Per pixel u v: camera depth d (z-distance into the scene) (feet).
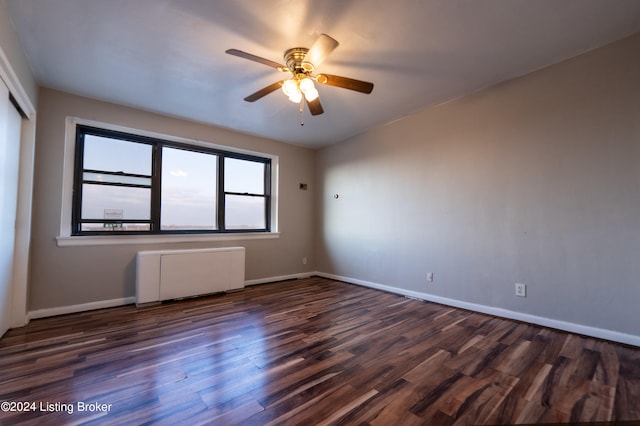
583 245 7.97
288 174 16.25
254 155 15.43
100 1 5.96
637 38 7.20
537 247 8.78
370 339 7.69
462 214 10.57
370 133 14.08
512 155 9.32
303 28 6.81
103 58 8.02
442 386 5.47
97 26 6.72
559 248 8.36
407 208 12.41
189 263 11.66
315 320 9.21
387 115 12.30
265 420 4.53
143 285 10.60
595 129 7.79
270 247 15.38
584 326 7.88
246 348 7.13
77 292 9.99
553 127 8.50
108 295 10.56
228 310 10.26
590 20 6.64
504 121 9.50
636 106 7.22
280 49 7.63
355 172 14.92
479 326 8.66
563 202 8.31
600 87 7.72
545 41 7.42
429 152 11.60
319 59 6.64
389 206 13.16
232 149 14.26
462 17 6.48
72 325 8.66
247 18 6.48
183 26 6.74
